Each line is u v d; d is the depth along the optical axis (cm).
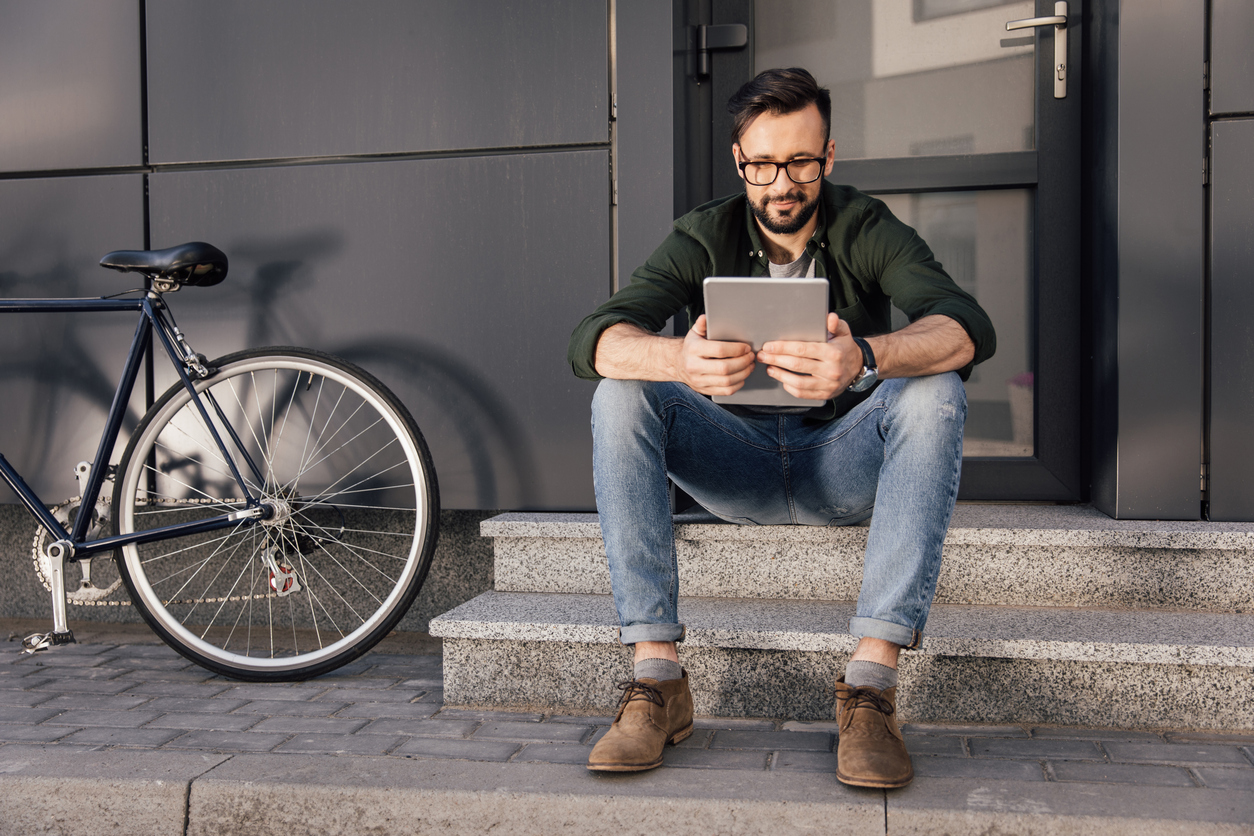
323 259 264
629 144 246
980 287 274
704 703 195
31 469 274
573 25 249
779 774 160
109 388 271
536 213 253
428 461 237
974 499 271
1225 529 209
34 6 275
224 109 268
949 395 159
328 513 279
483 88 255
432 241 258
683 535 218
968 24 273
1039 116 266
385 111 260
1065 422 266
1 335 276
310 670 227
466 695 204
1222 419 222
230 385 265
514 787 158
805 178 176
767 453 187
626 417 171
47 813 168
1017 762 165
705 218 193
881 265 184
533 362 253
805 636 187
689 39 268
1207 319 224
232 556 284
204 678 232
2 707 209
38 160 276
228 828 163
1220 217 222
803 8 281
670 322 234
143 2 271
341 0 261
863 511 196
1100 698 183
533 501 254
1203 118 222
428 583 276
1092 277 251
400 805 158
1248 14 220
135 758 175
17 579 298
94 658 251
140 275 271
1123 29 225
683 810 151
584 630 196
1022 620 197
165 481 269
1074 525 216
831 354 141
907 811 146
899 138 278
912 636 159
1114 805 146
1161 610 205
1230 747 171
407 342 260
